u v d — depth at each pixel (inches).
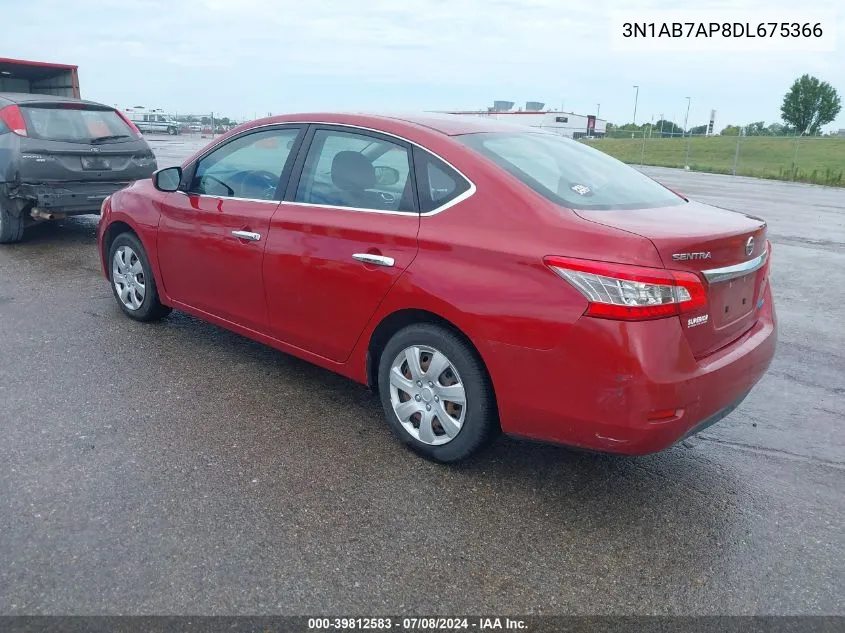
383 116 151.7
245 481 130.6
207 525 116.6
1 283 259.3
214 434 148.4
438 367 133.9
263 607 99.0
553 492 131.6
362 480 133.0
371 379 150.4
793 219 525.0
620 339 109.3
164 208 192.1
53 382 171.0
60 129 313.4
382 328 142.9
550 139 159.3
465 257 125.5
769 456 149.3
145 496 124.0
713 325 120.3
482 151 135.7
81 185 315.9
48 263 293.6
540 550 114.4
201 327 215.3
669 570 111.0
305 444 145.9
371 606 100.3
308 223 152.0
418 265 131.4
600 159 159.0
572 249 114.3
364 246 140.9
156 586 101.9
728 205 610.9
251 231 164.7
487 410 129.2
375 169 144.8
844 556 116.0
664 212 131.6
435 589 104.4
